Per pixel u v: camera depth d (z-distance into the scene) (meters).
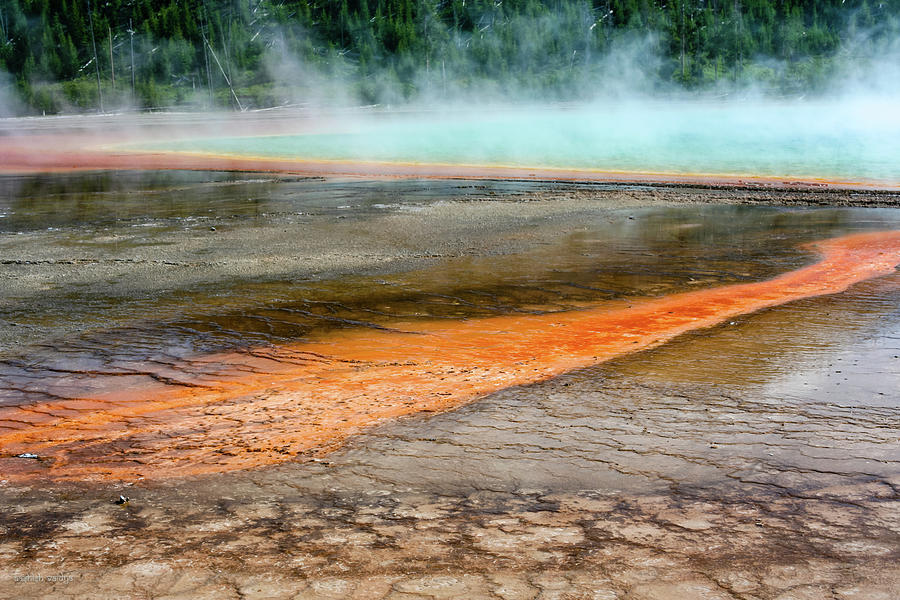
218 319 9.05
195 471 4.73
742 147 33.66
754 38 103.50
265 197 19.36
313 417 5.77
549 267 11.60
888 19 105.50
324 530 3.83
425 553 3.56
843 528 3.75
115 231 14.84
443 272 11.35
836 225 14.48
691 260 11.95
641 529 3.79
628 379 6.48
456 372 6.94
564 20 110.31
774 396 5.91
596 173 23.62
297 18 110.56
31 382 7.00
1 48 103.00
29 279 11.09
